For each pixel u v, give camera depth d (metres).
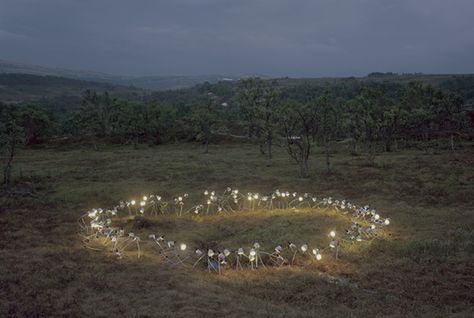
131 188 37.28
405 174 41.88
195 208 29.95
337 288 15.46
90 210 28.91
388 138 66.00
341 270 17.61
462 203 30.06
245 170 47.81
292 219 26.23
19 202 31.25
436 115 70.06
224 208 30.08
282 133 52.09
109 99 103.31
